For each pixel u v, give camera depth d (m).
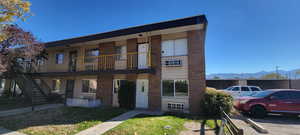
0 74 11.88
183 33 10.23
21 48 11.53
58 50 14.92
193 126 6.34
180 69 9.99
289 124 6.79
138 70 9.88
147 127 5.87
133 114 8.47
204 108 8.57
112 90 11.77
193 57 9.72
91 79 12.91
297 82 18.77
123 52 11.91
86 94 12.89
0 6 3.48
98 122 6.72
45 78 15.28
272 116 8.48
